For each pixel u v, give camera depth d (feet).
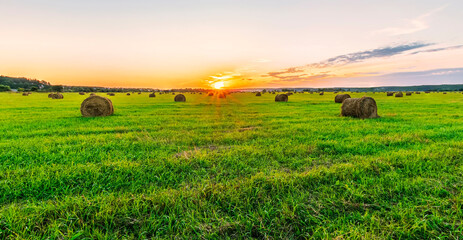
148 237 8.36
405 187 11.16
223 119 42.88
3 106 80.23
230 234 8.41
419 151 17.94
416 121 38.24
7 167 14.67
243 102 109.81
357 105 44.39
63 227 8.50
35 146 20.22
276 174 13.06
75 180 12.69
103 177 12.80
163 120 41.88
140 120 41.88
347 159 16.56
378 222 8.55
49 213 9.15
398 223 8.54
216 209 9.78
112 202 9.95
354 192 10.82
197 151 18.39
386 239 7.77
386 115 48.26
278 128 31.60
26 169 14.08
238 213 9.45
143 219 9.01
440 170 13.75
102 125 35.53
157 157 16.89
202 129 31.19
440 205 9.66
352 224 8.49
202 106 82.79
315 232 8.07
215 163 16.03
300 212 9.43
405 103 91.66
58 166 14.51
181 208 9.64
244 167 14.97
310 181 12.32
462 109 63.77
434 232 7.98
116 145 20.85
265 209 9.64
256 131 28.78
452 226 8.21
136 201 9.92
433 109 64.13
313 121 39.73
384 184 11.89
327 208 9.80
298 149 19.17
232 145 21.62
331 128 30.81
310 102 106.63
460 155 16.63
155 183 12.55
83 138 24.25
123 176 13.00
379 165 14.57
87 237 7.98
